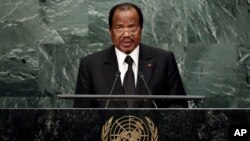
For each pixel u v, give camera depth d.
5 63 15.45
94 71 10.21
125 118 6.80
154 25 15.52
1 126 6.80
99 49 15.47
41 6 15.50
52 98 15.45
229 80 15.65
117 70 10.09
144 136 6.78
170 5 15.57
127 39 10.02
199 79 15.59
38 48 15.50
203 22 15.67
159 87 10.01
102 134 6.77
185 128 6.79
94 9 15.52
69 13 15.50
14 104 15.43
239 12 15.74
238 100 15.62
